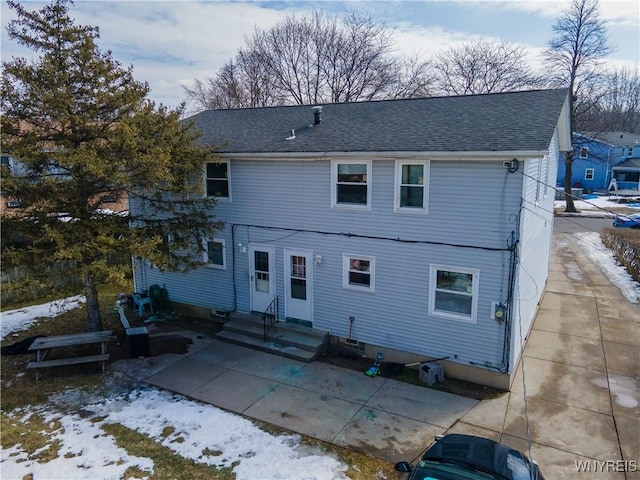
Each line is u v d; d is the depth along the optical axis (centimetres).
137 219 1191
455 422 865
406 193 1047
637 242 2114
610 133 5722
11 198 985
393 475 713
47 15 989
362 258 1132
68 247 977
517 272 943
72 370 1095
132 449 778
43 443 796
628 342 1234
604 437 810
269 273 1298
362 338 1164
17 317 1484
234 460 750
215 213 1363
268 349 1192
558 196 4662
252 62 4081
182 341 1277
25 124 1068
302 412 905
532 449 777
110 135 1030
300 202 1202
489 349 994
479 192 956
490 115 1112
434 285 1045
